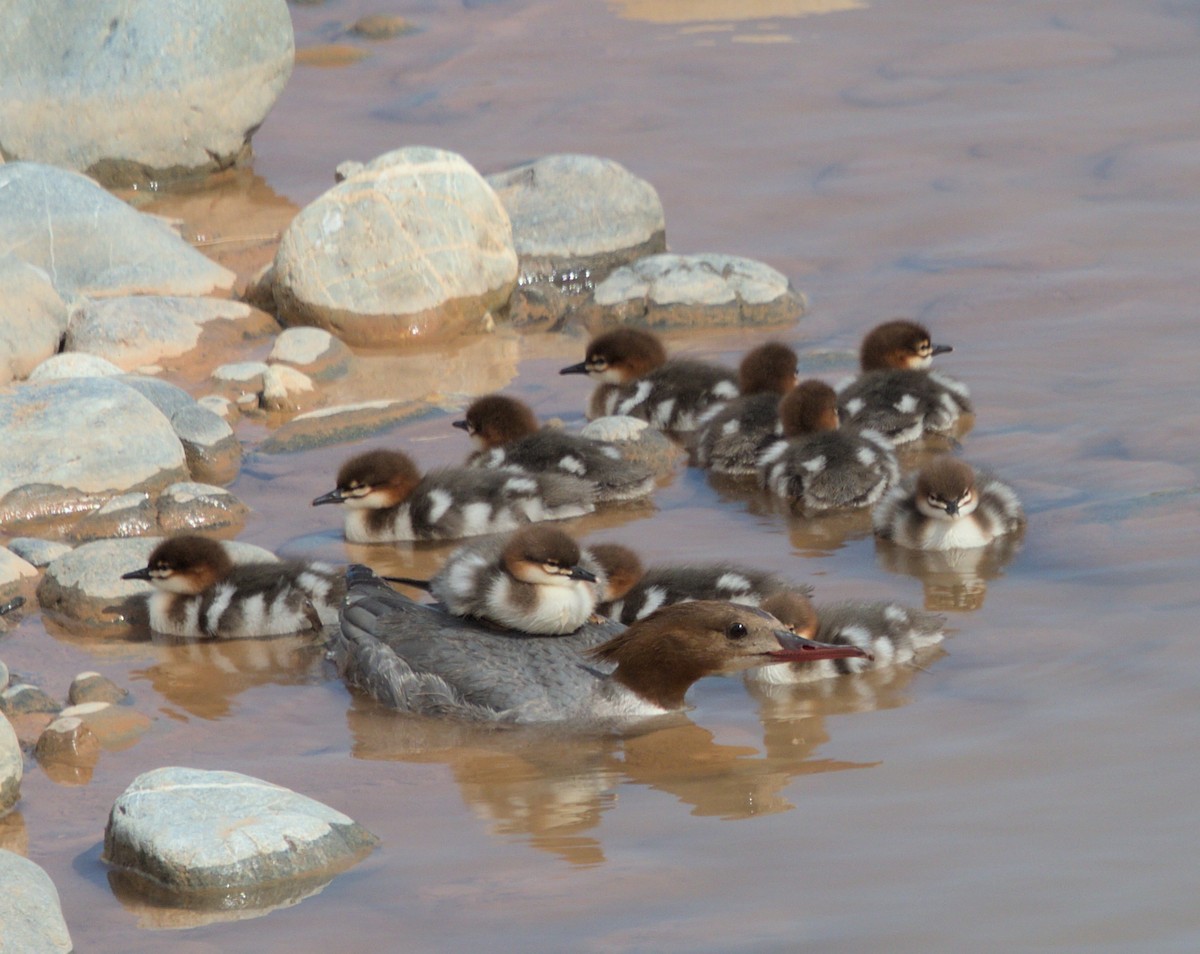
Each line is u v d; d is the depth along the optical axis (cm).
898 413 1603
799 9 3278
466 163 2070
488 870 890
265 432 1700
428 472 1493
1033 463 1516
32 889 845
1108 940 785
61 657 1236
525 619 1156
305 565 1297
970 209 2250
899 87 2783
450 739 1084
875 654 1145
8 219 2038
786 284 2028
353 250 1992
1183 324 1827
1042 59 2881
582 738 1078
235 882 881
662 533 1446
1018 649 1157
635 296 2034
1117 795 929
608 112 2736
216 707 1144
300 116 2848
